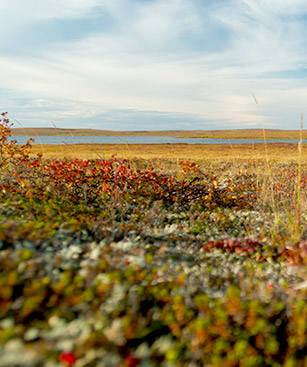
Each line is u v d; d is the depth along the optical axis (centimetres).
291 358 254
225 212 691
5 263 292
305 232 557
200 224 596
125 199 724
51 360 208
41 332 231
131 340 249
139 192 775
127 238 457
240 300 305
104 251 368
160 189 787
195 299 298
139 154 2606
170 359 231
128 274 320
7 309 245
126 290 297
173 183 858
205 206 748
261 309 293
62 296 270
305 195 750
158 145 5619
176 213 677
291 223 545
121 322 253
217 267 406
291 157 2158
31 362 204
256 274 400
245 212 706
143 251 395
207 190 812
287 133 17312
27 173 834
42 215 510
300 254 423
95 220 530
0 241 336
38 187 707
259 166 1464
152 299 300
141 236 495
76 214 577
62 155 1848
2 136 804
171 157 2103
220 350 248
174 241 496
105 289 280
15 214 502
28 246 337
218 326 265
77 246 375
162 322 272
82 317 252
